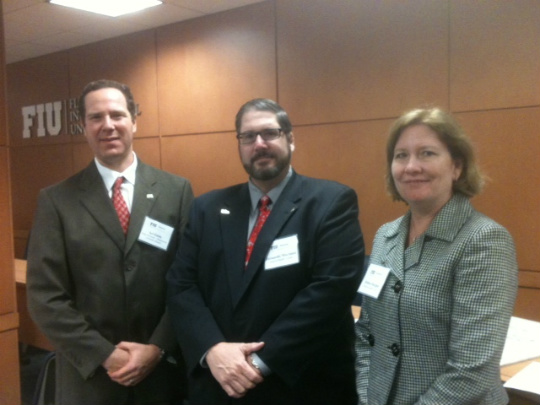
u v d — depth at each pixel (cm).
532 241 296
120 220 197
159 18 429
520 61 290
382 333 139
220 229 176
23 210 604
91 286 189
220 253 173
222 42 416
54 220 191
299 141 383
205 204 186
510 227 302
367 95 348
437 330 127
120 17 422
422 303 129
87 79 517
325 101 367
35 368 412
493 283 120
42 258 187
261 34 393
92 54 508
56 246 189
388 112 339
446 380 121
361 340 154
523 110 291
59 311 183
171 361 193
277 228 167
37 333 406
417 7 323
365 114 349
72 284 194
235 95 414
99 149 197
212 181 438
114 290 190
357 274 164
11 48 522
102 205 194
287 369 155
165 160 467
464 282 122
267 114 170
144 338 195
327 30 361
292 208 170
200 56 431
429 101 323
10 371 270
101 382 188
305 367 158
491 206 307
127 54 480
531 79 287
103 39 495
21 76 584
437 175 132
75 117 534
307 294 158
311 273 165
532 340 185
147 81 470
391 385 133
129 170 204
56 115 552
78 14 408
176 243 203
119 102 198
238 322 166
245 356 157
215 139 430
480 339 118
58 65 541
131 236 194
